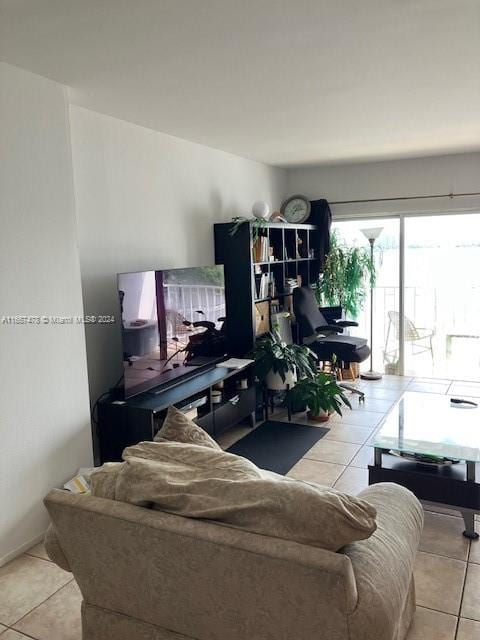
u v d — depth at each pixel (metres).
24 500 2.64
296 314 5.28
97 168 3.43
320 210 6.03
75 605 2.26
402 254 5.95
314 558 1.29
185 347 3.88
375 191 5.89
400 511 1.85
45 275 2.69
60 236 2.77
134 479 1.61
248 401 4.36
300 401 4.50
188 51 2.40
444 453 2.70
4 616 2.19
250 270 4.64
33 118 2.60
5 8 1.91
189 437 2.01
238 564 1.37
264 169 5.73
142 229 3.85
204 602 1.48
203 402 3.71
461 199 5.55
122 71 2.62
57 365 2.79
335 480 3.41
